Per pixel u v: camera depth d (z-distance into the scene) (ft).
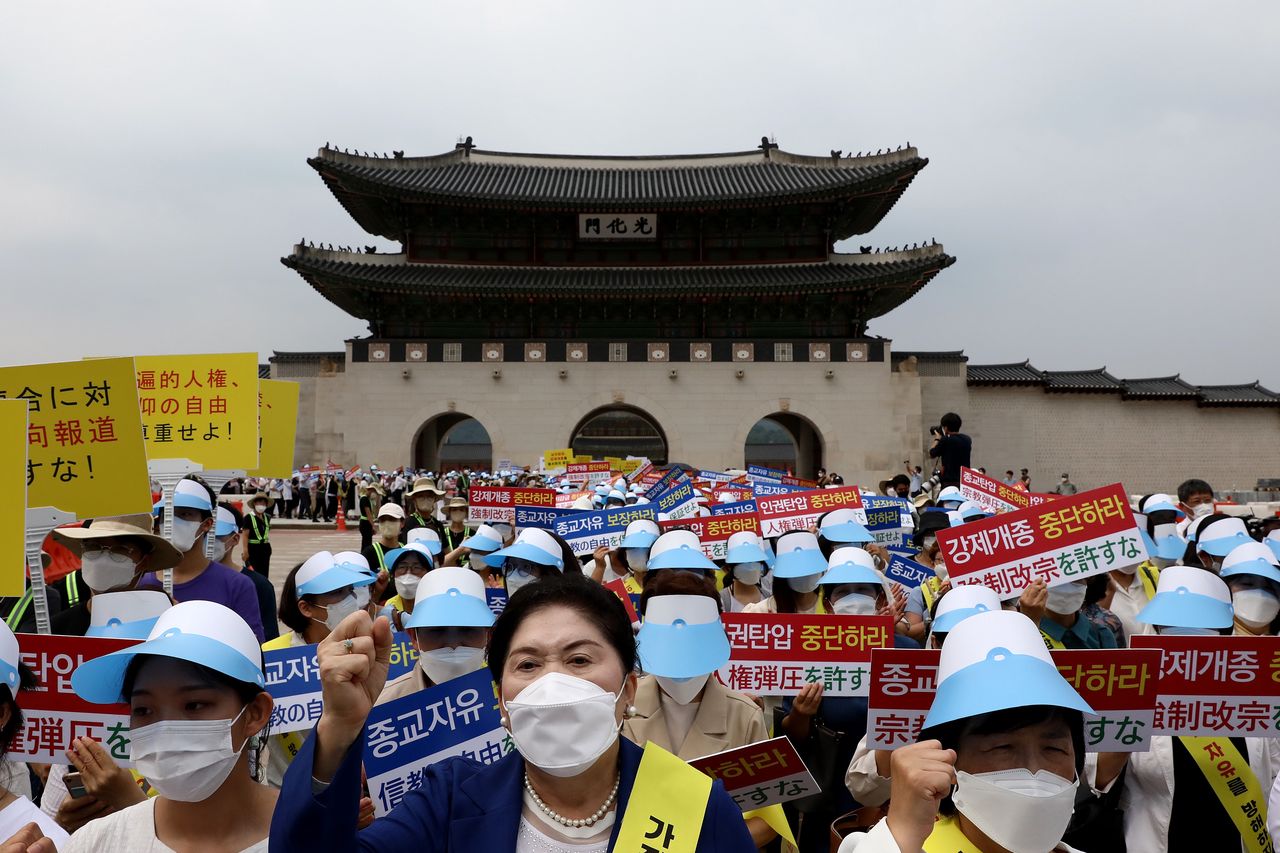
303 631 26.25
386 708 17.83
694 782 11.10
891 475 182.09
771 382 183.83
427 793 11.10
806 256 189.26
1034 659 11.37
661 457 272.31
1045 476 193.88
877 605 27.86
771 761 16.90
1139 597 34.06
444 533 58.34
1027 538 26.14
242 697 12.40
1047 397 195.21
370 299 184.96
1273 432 194.08
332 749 9.96
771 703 26.84
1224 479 193.57
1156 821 18.93
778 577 29.07
